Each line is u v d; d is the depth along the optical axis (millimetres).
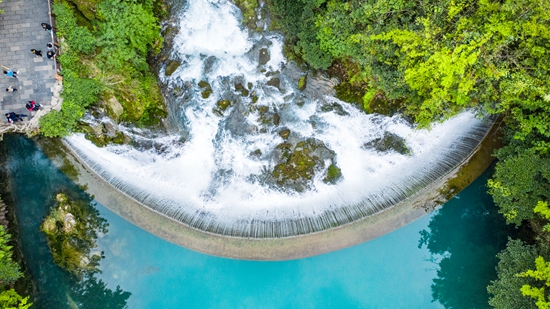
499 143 19172
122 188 19547
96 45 17719
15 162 19406
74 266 19719
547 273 13945
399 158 20094
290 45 19906
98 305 20000
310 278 19922
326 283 19969
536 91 13961
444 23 14219
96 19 17781
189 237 19578
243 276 19891
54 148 19359
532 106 14852
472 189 19703
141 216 19562
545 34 12633
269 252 19531
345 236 19625
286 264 19797
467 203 19766
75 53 17750
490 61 13648
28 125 17828
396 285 20047
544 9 12125
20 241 19531
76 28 17359
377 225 19656
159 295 20047
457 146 19625
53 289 19812
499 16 13094
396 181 19859
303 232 19578
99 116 18906
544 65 13508
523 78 13469
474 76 14102
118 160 19844
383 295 20047
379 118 20094
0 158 19219
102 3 17250
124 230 19766
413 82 15102
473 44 12695
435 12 13953
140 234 19797
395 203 19625
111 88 18344
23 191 19531
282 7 18703
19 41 17766
